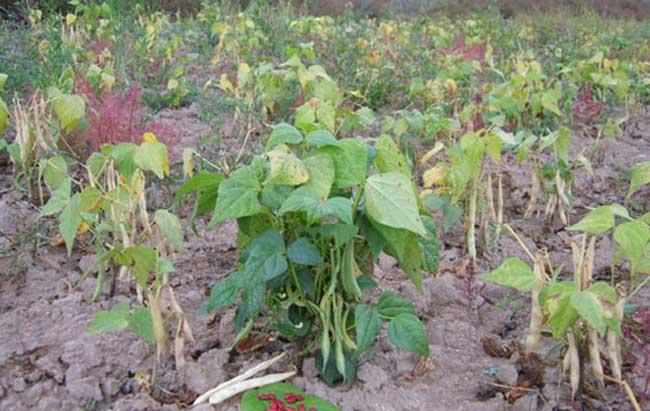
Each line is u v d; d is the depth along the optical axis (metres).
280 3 8.74
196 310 2.37
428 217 1.96
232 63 5.54
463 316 2.45
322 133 1.79
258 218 1.87
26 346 2.14
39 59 4.82
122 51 5.25
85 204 2.12
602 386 1.96
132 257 1.89
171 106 4.74
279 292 1.95
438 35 7.09
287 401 1.84
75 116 2.78
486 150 2.64
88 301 2.39
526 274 1.83
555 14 13.36
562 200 3.19
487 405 1.95
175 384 1.99
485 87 4.66
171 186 3.16
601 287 1.70
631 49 8.70
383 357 2.14
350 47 5.97
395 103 5.02
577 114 4.95
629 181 3.99
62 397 1.95
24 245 2.59
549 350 2.13
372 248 1.80
